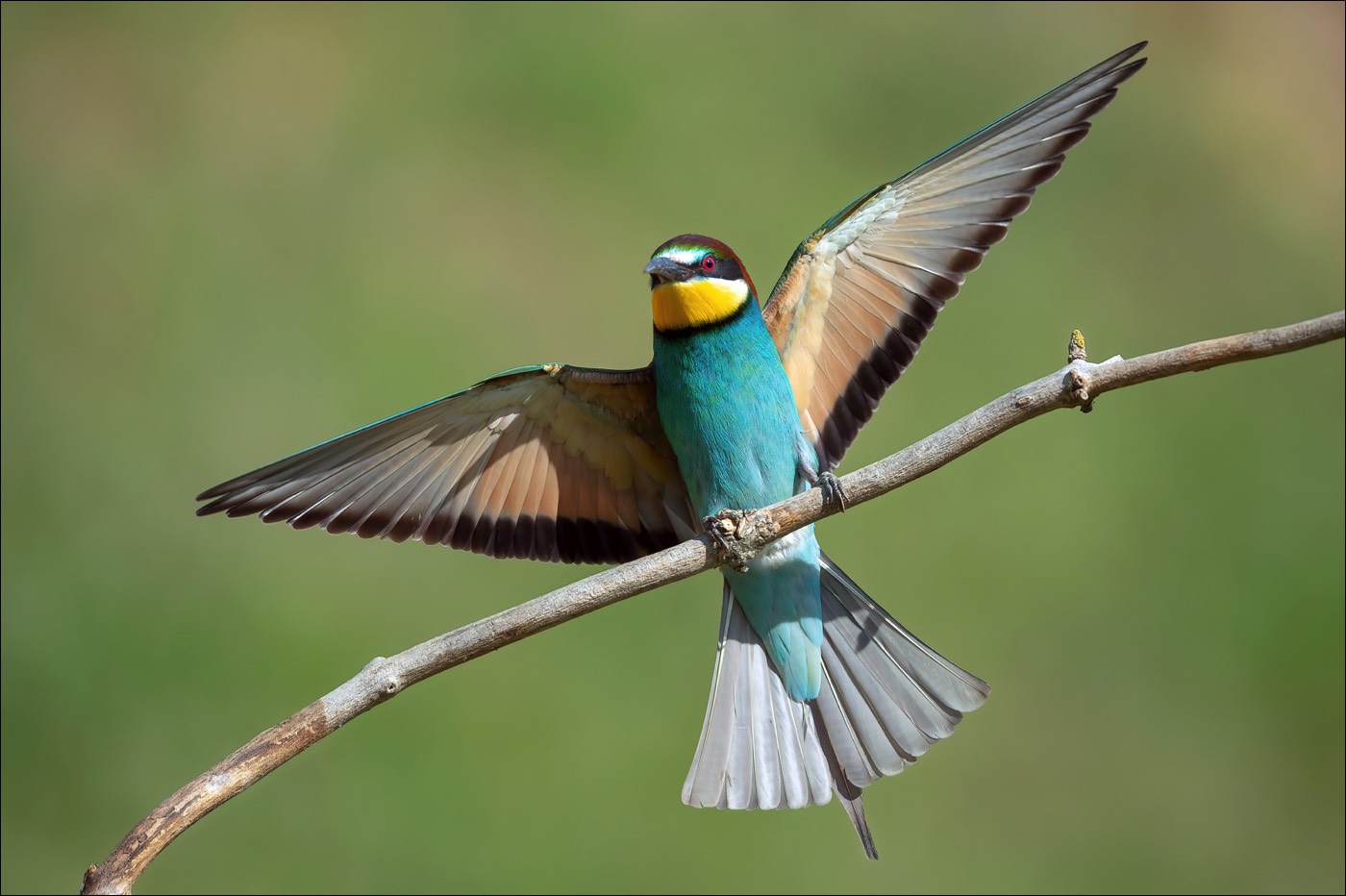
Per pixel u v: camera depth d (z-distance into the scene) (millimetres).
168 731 10906
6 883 10188
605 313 13625
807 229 13930
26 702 10953
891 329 7258
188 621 11367
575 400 7062
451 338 13336
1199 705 11422
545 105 14734
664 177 14273
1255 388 13172
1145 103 15039
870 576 11805
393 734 10742
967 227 7020
